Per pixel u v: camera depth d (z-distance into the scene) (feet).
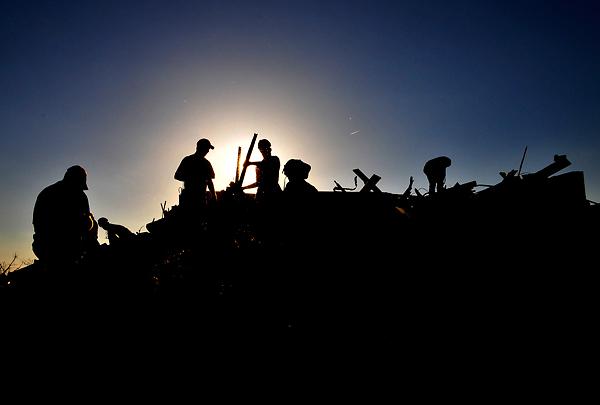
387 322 18.63
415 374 16.03
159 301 20.13
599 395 14.53
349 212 22.39
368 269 20.70
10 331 17.04
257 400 14.80
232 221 24.54
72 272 20.17
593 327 16.88
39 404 13.94
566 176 20.22
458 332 17.72
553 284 18.48
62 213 19.98
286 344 17.66
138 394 14.74
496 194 20.90
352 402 14.78
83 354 16.47
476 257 19.80
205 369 16.16
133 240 24.57
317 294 20.34
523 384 15.33
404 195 23.21
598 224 19.13
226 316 19.25
